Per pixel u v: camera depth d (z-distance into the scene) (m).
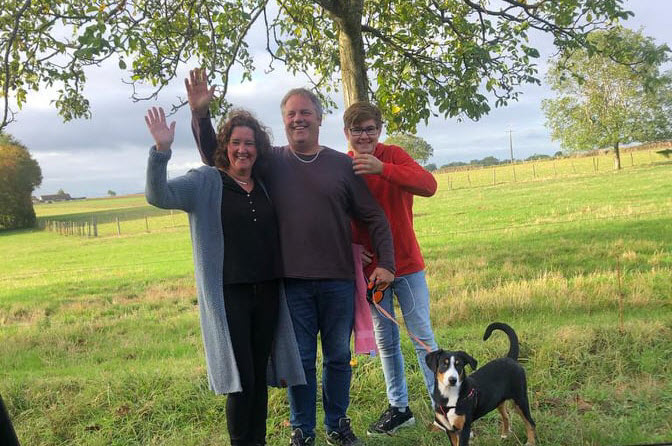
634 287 9.29
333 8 6.23
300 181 4.06
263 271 3.95
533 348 6.07
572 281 10.33
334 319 4.19
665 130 45.62
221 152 4.02
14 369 8.83
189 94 4.21
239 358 3.90
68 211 88.50
